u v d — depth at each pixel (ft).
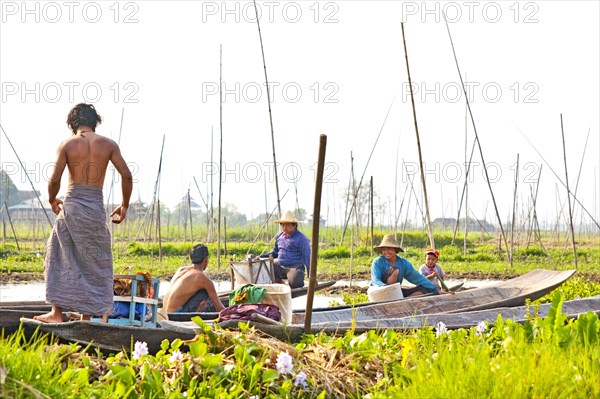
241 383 32.60
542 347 33.63
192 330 36.91
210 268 122.52
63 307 37.52
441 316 47.14
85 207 37.86
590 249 192.65
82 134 38.83
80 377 30.07
